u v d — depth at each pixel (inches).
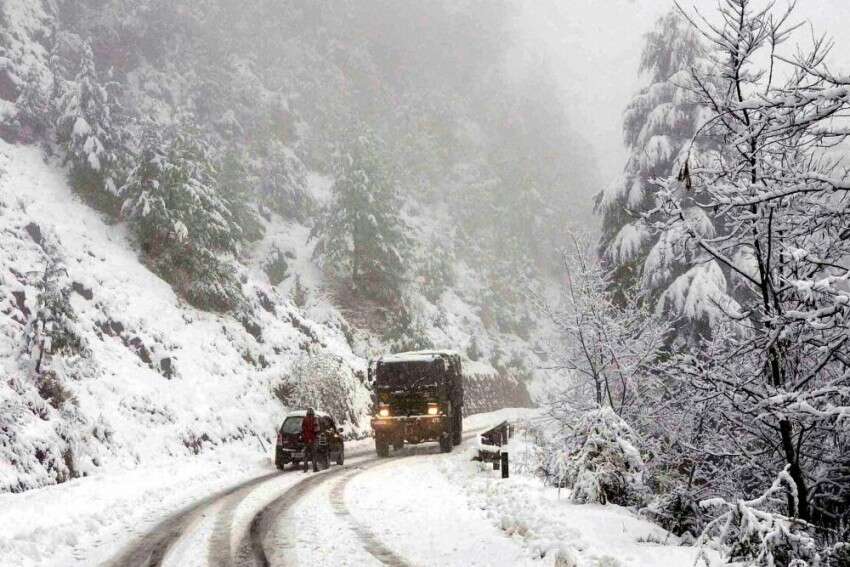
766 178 301.7
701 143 743.1
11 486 616.1
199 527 459.2
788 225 356.2
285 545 394.3
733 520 314.0
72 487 631.2
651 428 635.5
